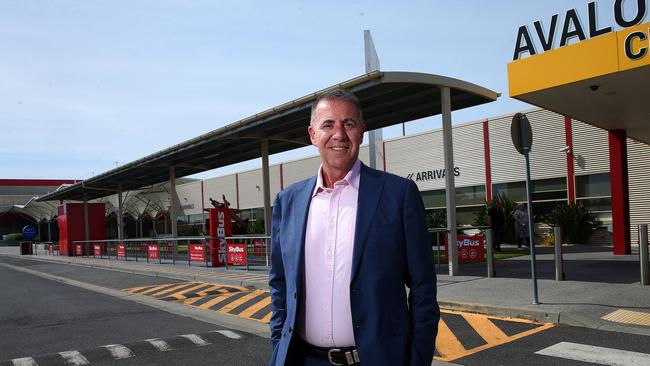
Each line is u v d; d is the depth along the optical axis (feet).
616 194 50.39
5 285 52.54
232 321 28.48
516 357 18.93
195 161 73.97
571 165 67.72
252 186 128.77
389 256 7.12
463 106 45.78
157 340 23.94
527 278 34.40
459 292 30.30
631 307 24.22
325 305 7.34
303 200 7.89
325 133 7.62
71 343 24.06
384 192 7.39
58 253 112.27
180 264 63.98
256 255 60.75
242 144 61.41
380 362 6.87
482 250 49.01
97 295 41.70
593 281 31.60
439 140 84.89
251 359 20.39
